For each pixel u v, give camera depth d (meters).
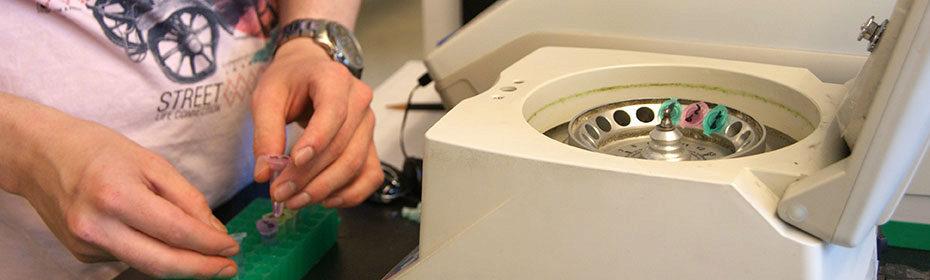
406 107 1.15
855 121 0.48
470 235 0.53
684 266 0.48
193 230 0.56
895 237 0.74
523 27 0.86
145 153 0.59
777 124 0.66
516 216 0.51
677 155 0.60
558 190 0.49
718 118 0.63
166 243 0.57
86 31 0.72
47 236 0.77
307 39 0.86
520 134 0.53
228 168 0.90
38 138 0.57
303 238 0.71
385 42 2.37
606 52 0.75
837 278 0.48
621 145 0.66
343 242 0.77
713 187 0.46
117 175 0.54
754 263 0.46
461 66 0.90
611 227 0.49
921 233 0.73
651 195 0.47
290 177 0.70
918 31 0.37
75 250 0.58
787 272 0.45
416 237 0.78
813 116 0.61
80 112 0.73
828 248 0.46
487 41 0.88
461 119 0.56
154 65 0.78
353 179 0.77
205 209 0.60
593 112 0.69
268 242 0.70
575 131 0.62
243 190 0.95
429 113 1.16
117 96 0.76
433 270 0.55
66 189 0.55
